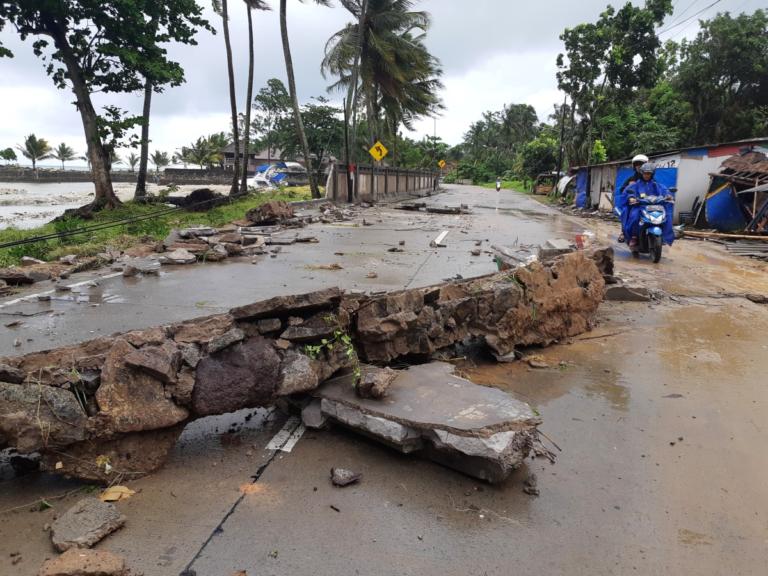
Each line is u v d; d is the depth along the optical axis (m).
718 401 4.46
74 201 36.44
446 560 2.57
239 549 2.61
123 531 2.71
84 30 20.30
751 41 37.53
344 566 2.51
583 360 5.45
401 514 2.91
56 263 8.24
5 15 18.98
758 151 16.25
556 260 6.26
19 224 20.86
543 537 2.75
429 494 3.10
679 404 4.40
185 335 3.40
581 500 3.07
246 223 14.36
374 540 2.70
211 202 21.73
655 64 35.66
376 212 20.70
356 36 26.22
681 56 41.56
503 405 3.52
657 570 2.53
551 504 3.03
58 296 6.27
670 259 11.31
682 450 3.66
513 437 3.21
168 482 3.15
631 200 11.16
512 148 97.06
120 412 3.06
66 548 2.52
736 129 39.47
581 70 36.75
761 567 2.56
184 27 21.66
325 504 2.98
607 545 2.70
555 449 3.66
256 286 6.81
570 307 6.16
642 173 11.20
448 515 2.91
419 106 37.50
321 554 2.59
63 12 18.95
